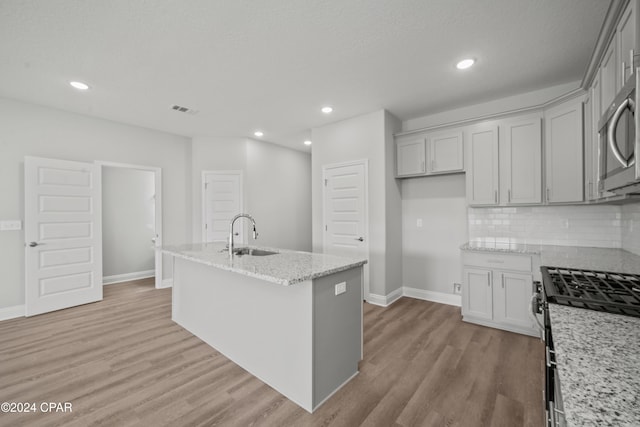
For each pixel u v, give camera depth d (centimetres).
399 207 408
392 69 273
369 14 199
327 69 273
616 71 164
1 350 255
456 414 176
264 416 176
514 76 286
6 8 189
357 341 219
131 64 262
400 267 409
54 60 254
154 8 192
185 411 180
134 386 205
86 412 178
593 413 56
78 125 385
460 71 277
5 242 333
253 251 303
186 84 303
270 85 305
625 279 159
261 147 534
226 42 230
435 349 255
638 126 99
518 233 329
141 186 546
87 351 254
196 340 277
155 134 461
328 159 429
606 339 90
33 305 340
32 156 346
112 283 502
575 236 299
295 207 600
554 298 129
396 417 174
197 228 497
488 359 237
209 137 498
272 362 206
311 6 192
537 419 170
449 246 379
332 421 172
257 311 218
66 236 366
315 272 183
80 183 379
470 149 329
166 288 467
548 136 279
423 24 209
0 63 258
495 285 293
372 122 382
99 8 191
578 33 218
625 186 123
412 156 376
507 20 204
